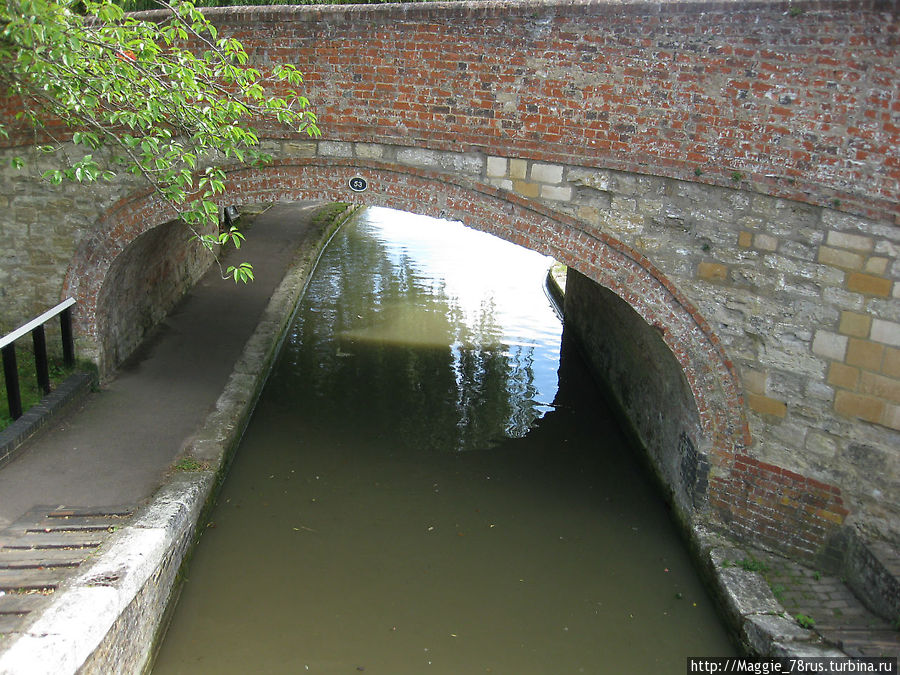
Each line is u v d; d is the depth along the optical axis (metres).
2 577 5.50
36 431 7.71
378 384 11.52
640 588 7.05
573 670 6.07
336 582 6.97
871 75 5.75
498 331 14.50
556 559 7.45
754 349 6.79
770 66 6.08
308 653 6.09
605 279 7.23
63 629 4.55
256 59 7.56
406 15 7.01
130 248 8.93
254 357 10.72
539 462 9.44
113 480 7.14
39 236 8.48
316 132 6.90
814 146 6.09
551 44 6.68
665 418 8.41
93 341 8.92
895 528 6.19
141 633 5.62
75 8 9.89
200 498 7.22
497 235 7.48
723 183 6.49
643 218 6.92
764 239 6.50
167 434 8.22
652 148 6.66
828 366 6.41
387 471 8.95
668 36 6.33
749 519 7.07
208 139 6.54
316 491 8.41
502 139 7.11
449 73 7.07
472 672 5.98
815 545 6.71
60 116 6.66
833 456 6.50
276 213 21.84
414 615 6.61
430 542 7.64
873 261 6.02
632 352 9.89
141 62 6.29
